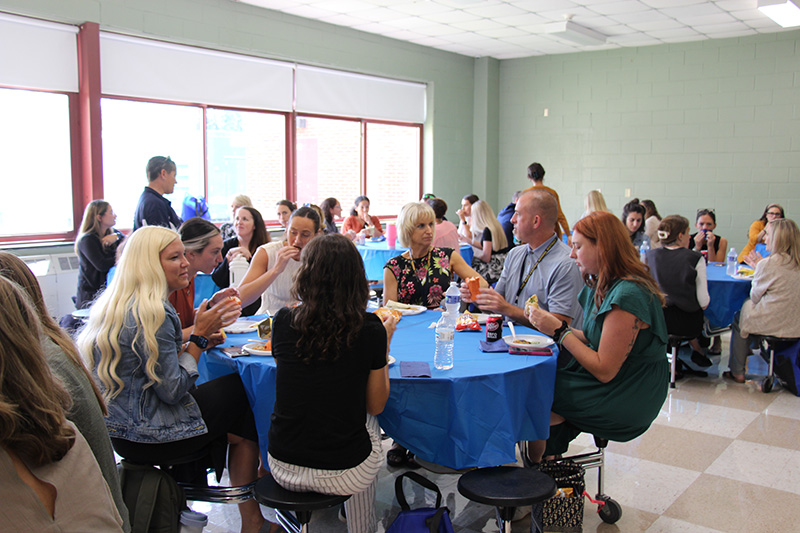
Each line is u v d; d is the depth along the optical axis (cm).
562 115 911
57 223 549
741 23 705
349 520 206
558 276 271
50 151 538
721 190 798
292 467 178
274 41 677
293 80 725
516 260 292
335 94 773
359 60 773
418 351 227
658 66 827
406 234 304
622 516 251
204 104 649
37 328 98
